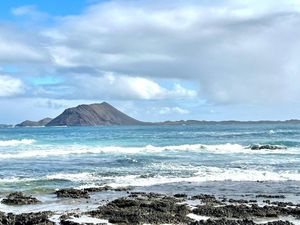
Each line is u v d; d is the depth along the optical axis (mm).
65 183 27750
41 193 23984
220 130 143000
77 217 17719
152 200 21156
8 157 45531
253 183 27438
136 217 17312
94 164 38031
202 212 18375
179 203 20562
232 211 18469
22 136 107375
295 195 23094
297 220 17250
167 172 32281
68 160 41844
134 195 22812
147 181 28281
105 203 21078
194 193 23781
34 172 33156
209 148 56312
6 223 16656
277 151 50875
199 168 34469
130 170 33594
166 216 17531
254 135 93500
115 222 16859
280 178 29453
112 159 42062
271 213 18047
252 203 20703
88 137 94750
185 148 56062
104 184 27219
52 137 98000
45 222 16656
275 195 23016
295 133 98750
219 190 24797
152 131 143375
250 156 45000
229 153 49031
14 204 20969
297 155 45656
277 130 124312
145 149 54562
